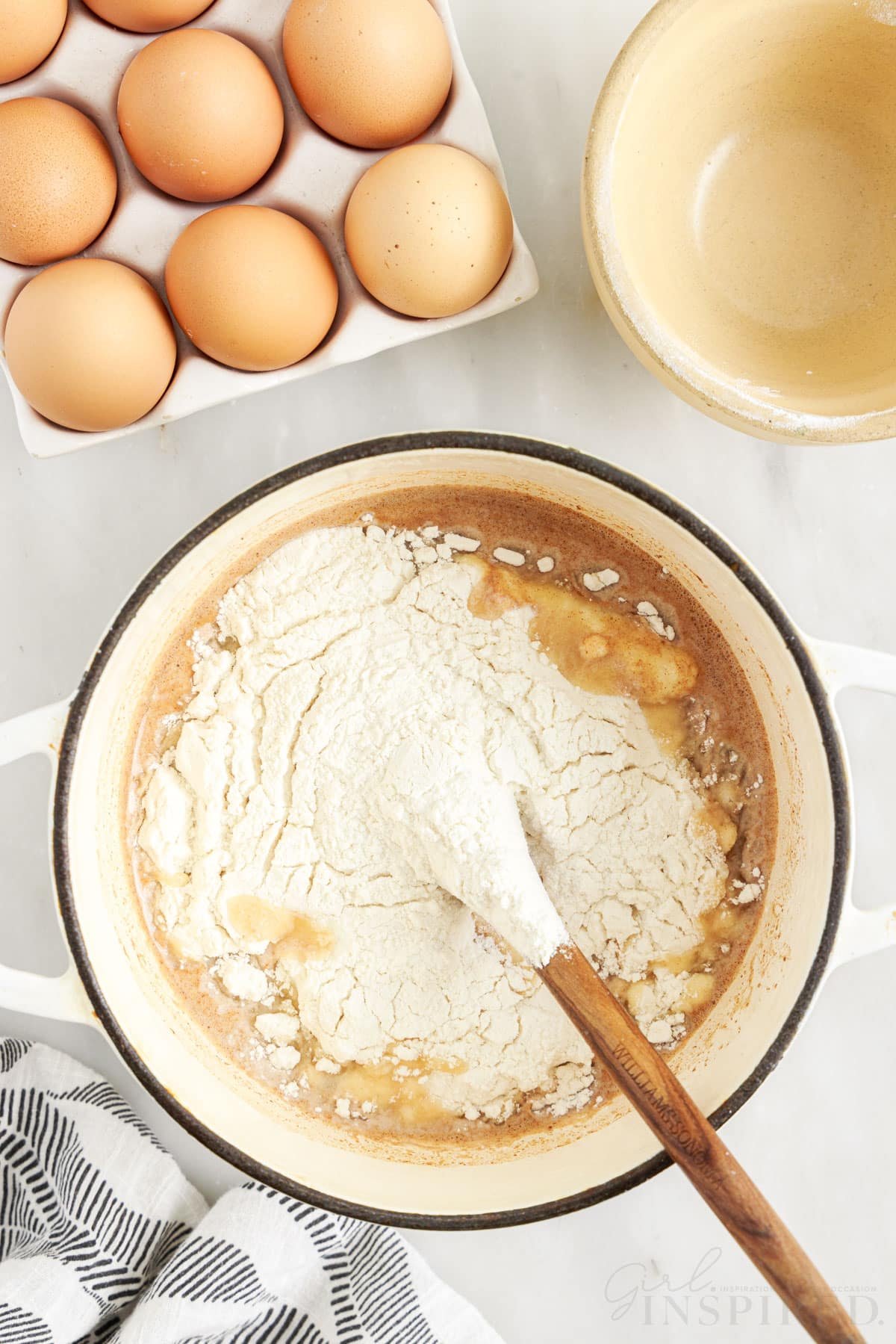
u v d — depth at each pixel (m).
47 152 0.57
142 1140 0.64
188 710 0.62
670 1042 0.61
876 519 0.64
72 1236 0.63
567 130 0.63
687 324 0.61
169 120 0.57
